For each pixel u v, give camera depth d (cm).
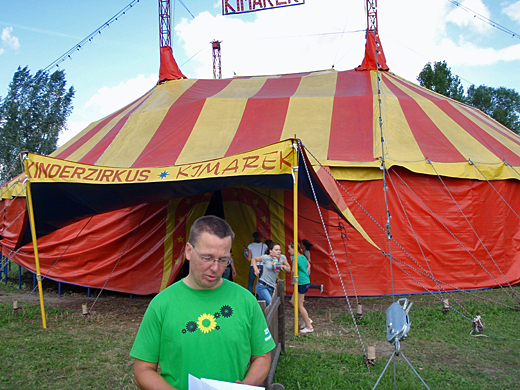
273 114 1000
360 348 585
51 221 799
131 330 684
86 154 1006
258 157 627
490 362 529
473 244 916
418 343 600
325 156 885
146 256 941
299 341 612
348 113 999
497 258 936
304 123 970
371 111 998
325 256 898
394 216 892
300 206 919
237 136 933
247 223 938
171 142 934
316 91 1129
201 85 1267
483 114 1305
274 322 483
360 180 885
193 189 762
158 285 923
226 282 225
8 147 3241
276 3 1392
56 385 468
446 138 973
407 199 898
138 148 950
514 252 961
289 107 1019
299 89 1161
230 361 210
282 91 1147
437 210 907
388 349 581
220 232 207
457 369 506
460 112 1111
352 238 898
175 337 207
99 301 914
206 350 207
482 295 871
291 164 607
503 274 938
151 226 948
